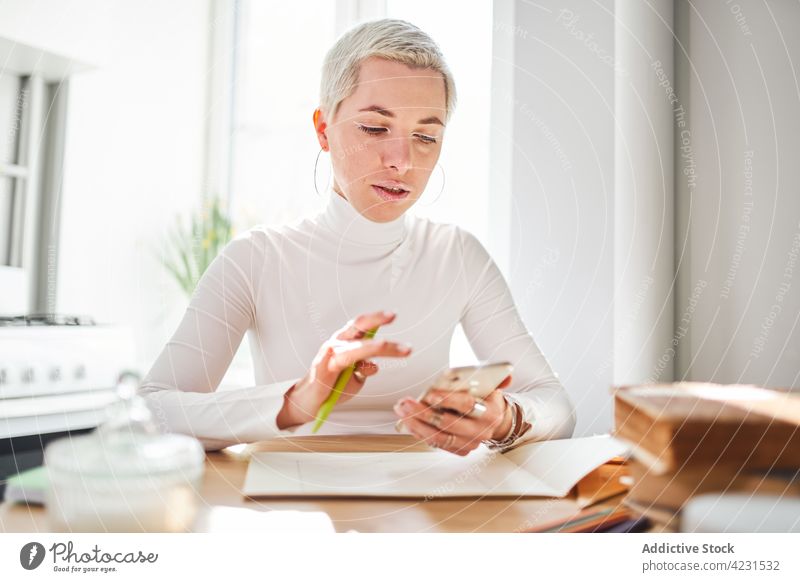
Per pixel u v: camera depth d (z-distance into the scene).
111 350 1.33
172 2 1.80
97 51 1.66
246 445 0.61
